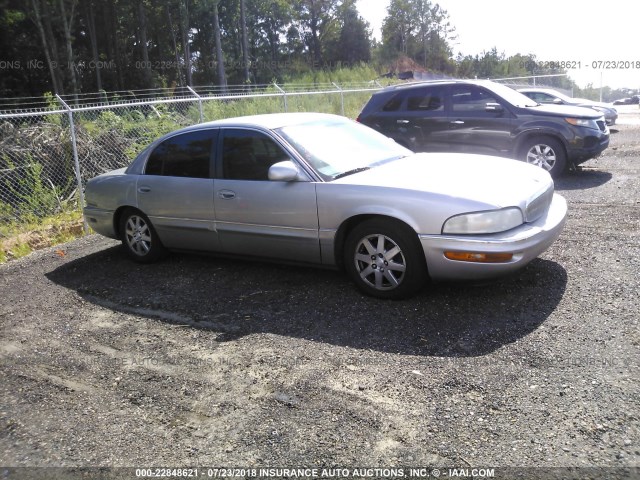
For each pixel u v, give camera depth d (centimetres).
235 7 5556
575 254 524
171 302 494
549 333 374
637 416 280
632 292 426
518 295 439
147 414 322
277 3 6325
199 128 550
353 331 403
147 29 5550
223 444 288
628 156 1109
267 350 387
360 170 493
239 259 544
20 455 292
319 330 410
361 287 462
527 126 888
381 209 430
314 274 530
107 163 1099
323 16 6606
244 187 503
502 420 287
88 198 641
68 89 3975
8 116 727
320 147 505
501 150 919
